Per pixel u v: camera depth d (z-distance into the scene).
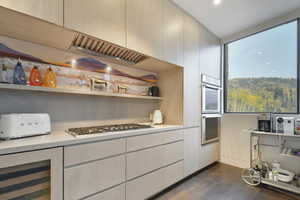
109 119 2.05
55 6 1.18
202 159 2.59
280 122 2.16
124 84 2.22
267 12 2.34
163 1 2.03
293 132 2.03
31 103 1.49
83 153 1.22
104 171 1.34
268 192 1.96
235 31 2.93
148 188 1.71
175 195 1.88
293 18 2.31
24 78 1.37
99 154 1.31
